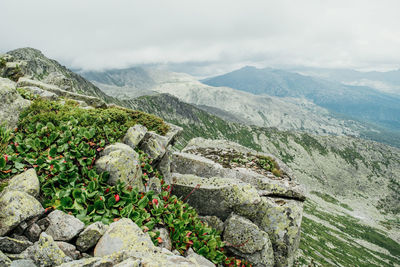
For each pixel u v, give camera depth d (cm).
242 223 1367
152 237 859
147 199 987
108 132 1210
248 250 1337
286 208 1505
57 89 2322
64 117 1231
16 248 607
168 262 607
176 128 1934
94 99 2409
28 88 1878
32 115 1228
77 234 692
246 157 2184
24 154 930
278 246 1459
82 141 1045
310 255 7694
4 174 814
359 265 9650
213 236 1170
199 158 1911
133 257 602
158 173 1339
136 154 1116
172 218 1048
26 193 697
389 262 11612
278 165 2055
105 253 666
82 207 806
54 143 1041
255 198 1431
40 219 702
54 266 595
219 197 1457
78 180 911
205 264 967
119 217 859
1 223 617
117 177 976
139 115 1795
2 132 987
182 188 1508
